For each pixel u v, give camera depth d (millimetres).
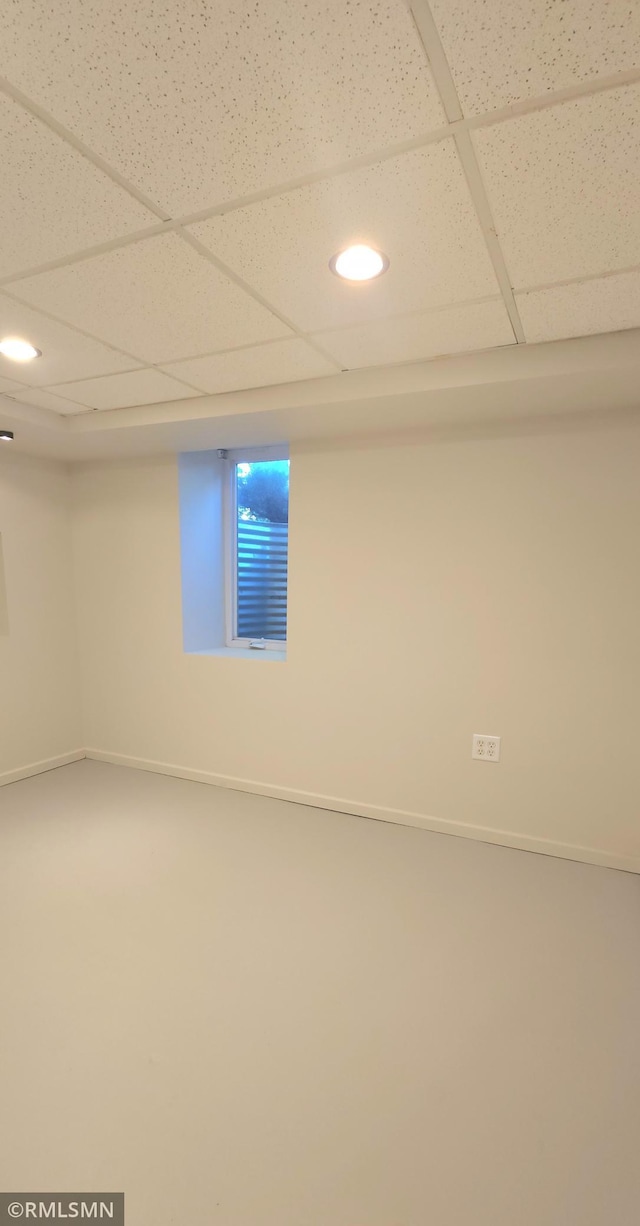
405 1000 1551
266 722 2953
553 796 2342
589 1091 1284
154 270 1363
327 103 880
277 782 2953
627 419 2107
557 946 1773
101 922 1884
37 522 3258
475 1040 1421
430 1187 1079
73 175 1041
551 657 2301
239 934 1828
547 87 848
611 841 2254
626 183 1032
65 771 3359
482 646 2420
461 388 1918
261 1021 1476
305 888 2092
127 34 779
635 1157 1136
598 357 1730
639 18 733
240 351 1860
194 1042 1409
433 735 2549
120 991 1577
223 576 3496
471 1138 1175
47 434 2709
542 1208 1044
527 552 2305
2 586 3100
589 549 2203
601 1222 1020
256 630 3467
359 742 2717
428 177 1031
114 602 3379
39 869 2217
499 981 1623
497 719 2418
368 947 1767
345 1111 1232
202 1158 1130
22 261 1329
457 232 1194
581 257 1286
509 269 1342
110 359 1945
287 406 2201
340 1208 1042
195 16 753
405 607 2553
